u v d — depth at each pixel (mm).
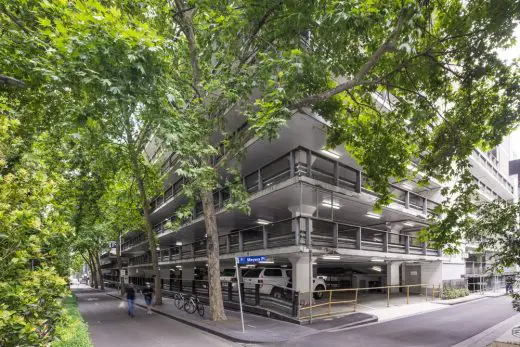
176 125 8836
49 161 15000
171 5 13672
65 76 6863
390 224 26156
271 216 23062
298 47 10414
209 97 13547
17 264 4020
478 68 10938
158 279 20828
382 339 10820
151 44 6793
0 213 3629
